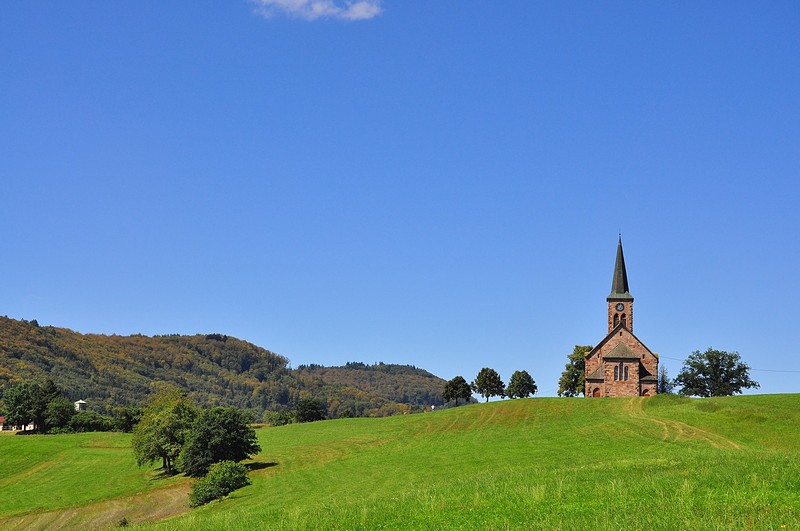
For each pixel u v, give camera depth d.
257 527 43.72
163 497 94.62
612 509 35.88
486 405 145.12
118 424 197.00
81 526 81.31
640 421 104.56
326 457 107.69
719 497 36.25
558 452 82.25
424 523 37.84
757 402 106.88
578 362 175.00
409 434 123.56
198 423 109.25
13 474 127.44
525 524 34.91
